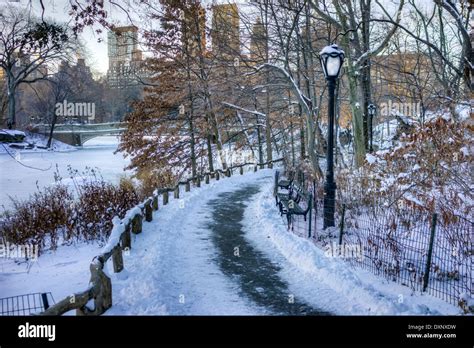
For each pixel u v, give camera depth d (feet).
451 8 38.58
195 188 64.64
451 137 32.42
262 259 27.96
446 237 25.26
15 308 24.57
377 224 30.94
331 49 34.91
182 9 80.59
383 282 22.99
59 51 61.62
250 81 73.82
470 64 38.88
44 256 37.27
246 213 44.98
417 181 32.53
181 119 89.40
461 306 18.67
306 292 21.89
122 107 245.86
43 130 166.91
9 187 90.38
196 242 32.60
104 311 19.22
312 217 40.63
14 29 37.93
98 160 148.97
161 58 85.51
